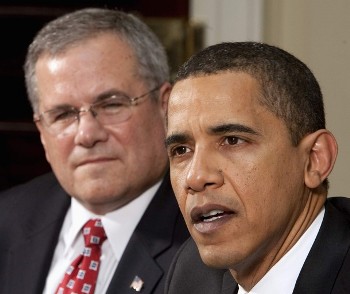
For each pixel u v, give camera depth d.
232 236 3.92
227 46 4.13
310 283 4.05
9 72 9.01
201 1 8.64
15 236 6.36
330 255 4.09
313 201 4.15
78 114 5.70
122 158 5.69
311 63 7.31
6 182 8.99
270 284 4.14
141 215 5.88
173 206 5.86
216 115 3.90
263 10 8.24
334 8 7.15
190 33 8.62
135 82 5.76
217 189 3.90
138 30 5.89
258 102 3.92
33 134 8.99
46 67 5.78
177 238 5.71
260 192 3.90
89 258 5.84
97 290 5.75
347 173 6.98
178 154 4.07
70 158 5.73
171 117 4.05
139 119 5.74
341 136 7.05
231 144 3.93
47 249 6.17
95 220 5.92
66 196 6.45
